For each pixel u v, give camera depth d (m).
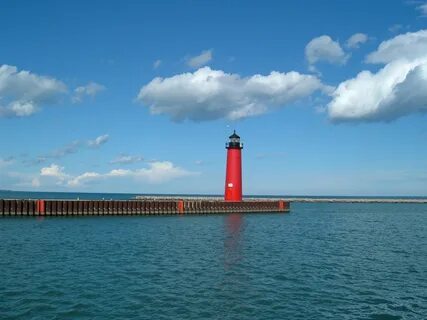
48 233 42.22
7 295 19.62
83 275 23.83
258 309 18.70
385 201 175.50
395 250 36.53
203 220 62.91
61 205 59.50
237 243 38.53
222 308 18.69
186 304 19.09
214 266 27.30
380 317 18.17
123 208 64.56
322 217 79.81
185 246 35.91
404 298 20.97
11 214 56.88
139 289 21.22
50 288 20.92
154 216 66.38
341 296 21.03
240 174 75.69
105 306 18.52
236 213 75.25
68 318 16.95
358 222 69.19
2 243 34.91
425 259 31.95
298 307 19.16
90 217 60.56
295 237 44.78
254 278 24.11
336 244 39.81
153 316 17.47
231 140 74.88
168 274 24.62
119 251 32.47
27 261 27.45
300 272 26.08
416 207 135.12
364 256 32.84
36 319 16.73
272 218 71.94
